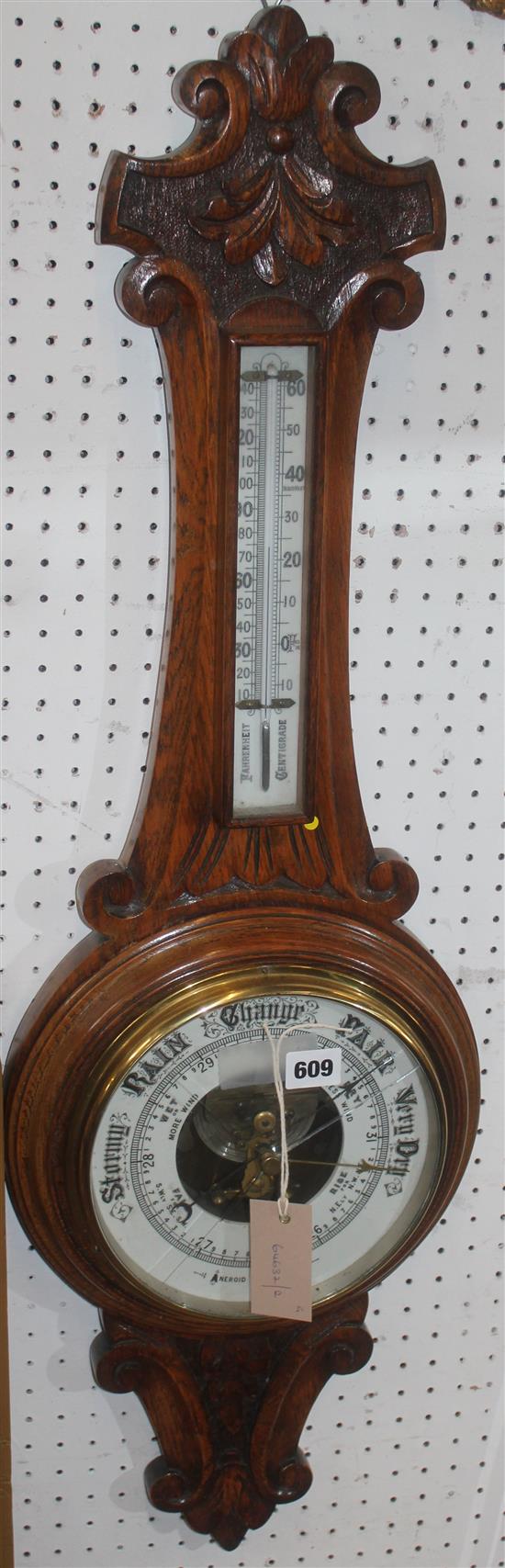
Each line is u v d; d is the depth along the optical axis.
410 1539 1.33
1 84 0.89
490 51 0.95
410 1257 1.22
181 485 0.91
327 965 1.00
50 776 1.03
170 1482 1.13
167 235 0.86
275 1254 1.03
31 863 1.04
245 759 0.98
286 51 0.84
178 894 0.99
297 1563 1.30
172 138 0.92
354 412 0.93
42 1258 1.09
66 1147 0.99
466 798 1.12
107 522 0.98
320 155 0.87
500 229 0.99
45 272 0.92
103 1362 1.08
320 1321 1.11
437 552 1.05
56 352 0.94
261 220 0.86
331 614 0.96
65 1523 1.21
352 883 1.03
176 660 0.95
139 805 1.00
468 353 1.01
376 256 0.90
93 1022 0.97
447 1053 1.05
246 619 0.96
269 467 0.93
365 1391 1.25
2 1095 0.91
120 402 0.96
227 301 0.88
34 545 0.97
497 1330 1.27
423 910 1.14
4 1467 0.93
